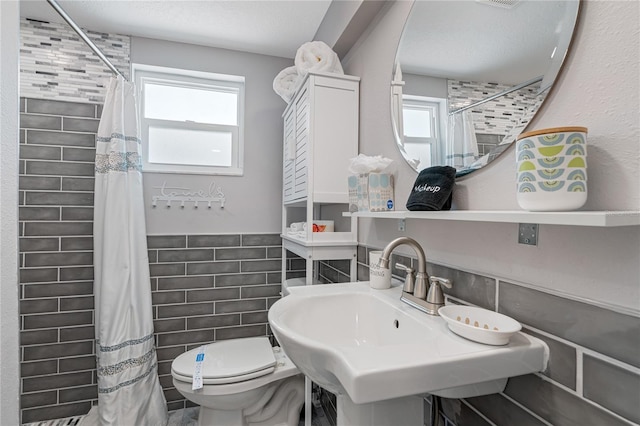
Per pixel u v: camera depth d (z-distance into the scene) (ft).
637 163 1.50
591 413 1.63
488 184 2.42
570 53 1.83
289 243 5.87
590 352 1.65
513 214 1.70
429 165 3.13
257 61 6.82
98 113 5.51
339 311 3.13
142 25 5.77
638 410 1.45
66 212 5.27
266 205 6.81
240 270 6.60
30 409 5.11
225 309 6.49
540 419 1.89
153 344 5.65
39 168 5.10
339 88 4.64
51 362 5.23
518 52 2.19
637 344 1.46
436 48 3.07
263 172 6.81
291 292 3.18
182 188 6.32
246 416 4.69
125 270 5.16
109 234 5.05
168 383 6.09
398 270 3.63
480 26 2.56
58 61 5.37
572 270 1.76
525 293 2.04
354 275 4.65
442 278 2.74
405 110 3.51
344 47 5.06
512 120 2.21
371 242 4.27
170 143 6.66
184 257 6.29
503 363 1.79
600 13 1.67
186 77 6.67
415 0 3.41
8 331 1.69
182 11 5.38
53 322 5.24
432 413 2.51
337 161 4.61
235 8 5.32
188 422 5.68
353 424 2.33
